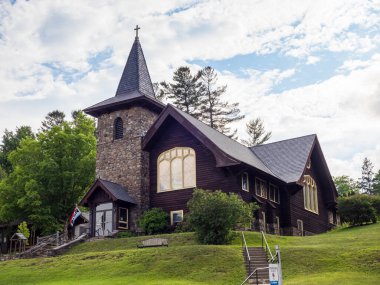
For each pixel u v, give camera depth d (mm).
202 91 75938
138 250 29203
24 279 26953
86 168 50125
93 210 40281
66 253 34562
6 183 52125
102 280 24859
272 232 40344
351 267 24172
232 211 30453
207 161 38906
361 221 41438
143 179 41438
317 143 49281
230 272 24516
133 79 45656
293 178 43094
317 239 33156
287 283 22047
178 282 23281
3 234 56281
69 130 52406
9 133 83062
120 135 43750
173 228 38469
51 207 49625
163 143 41719
